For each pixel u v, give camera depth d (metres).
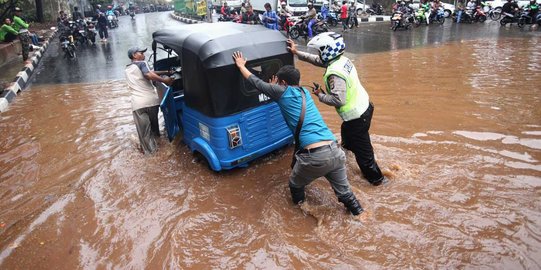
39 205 4.34
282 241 3.51
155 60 5.92
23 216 4.15
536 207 3.75
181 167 5.00
